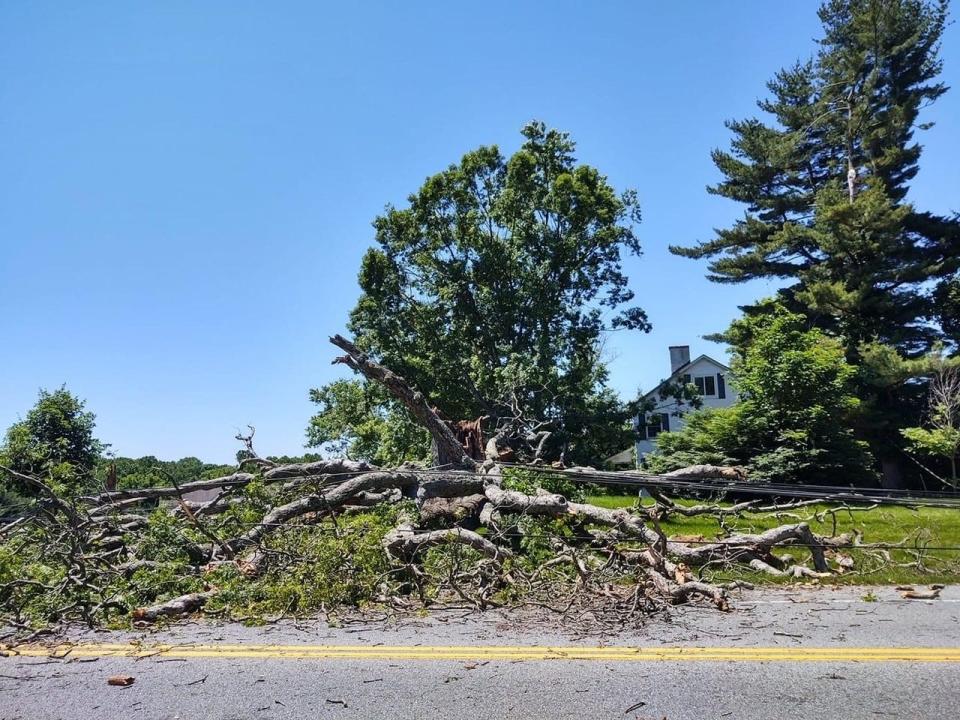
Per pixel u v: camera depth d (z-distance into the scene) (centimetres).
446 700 454
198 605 723
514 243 3058
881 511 1455
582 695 458
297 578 736
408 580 787
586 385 2753
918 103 3422
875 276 3178
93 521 991
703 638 584
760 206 3759
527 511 1003
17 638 628
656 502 1176
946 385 2741
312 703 454
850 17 3562
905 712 425
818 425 2188
